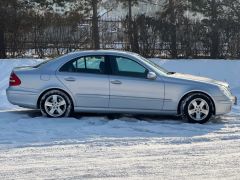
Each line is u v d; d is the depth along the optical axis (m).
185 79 10.96
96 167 7.01
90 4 22.03
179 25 22.27
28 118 10.91
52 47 21.50
